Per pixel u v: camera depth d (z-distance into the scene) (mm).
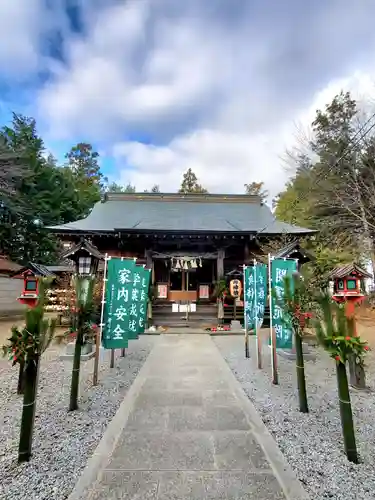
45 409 3424
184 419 3094
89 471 2189
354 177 12336
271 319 4555
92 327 3941
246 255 11305
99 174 37594
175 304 10250
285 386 4289
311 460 2412
